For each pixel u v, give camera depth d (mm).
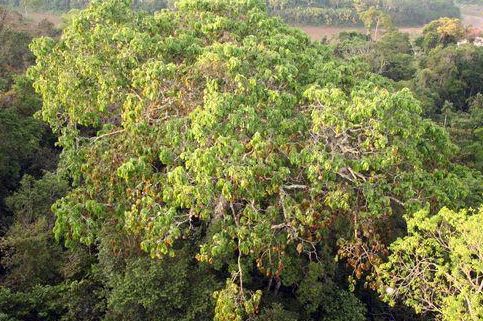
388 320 19375
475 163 28906
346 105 13656
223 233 13977
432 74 49438
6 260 20875
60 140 18125
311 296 17375
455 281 12375
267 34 18891
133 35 15758
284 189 14906
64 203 15648
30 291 19625
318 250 19578
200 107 13984
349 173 15148
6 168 26875
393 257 13680
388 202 13383
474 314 11562
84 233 16422
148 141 15039
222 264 17500
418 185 13750
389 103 13086
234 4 19344
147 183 14508
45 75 17812
